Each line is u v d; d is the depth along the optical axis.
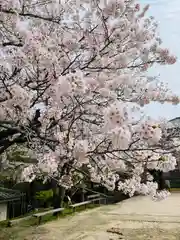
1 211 16.67
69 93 3.82
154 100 6.15
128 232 12.48
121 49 5.64
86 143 4.30
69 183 5.58
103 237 11.62
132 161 5.02
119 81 5.23
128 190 6.47
